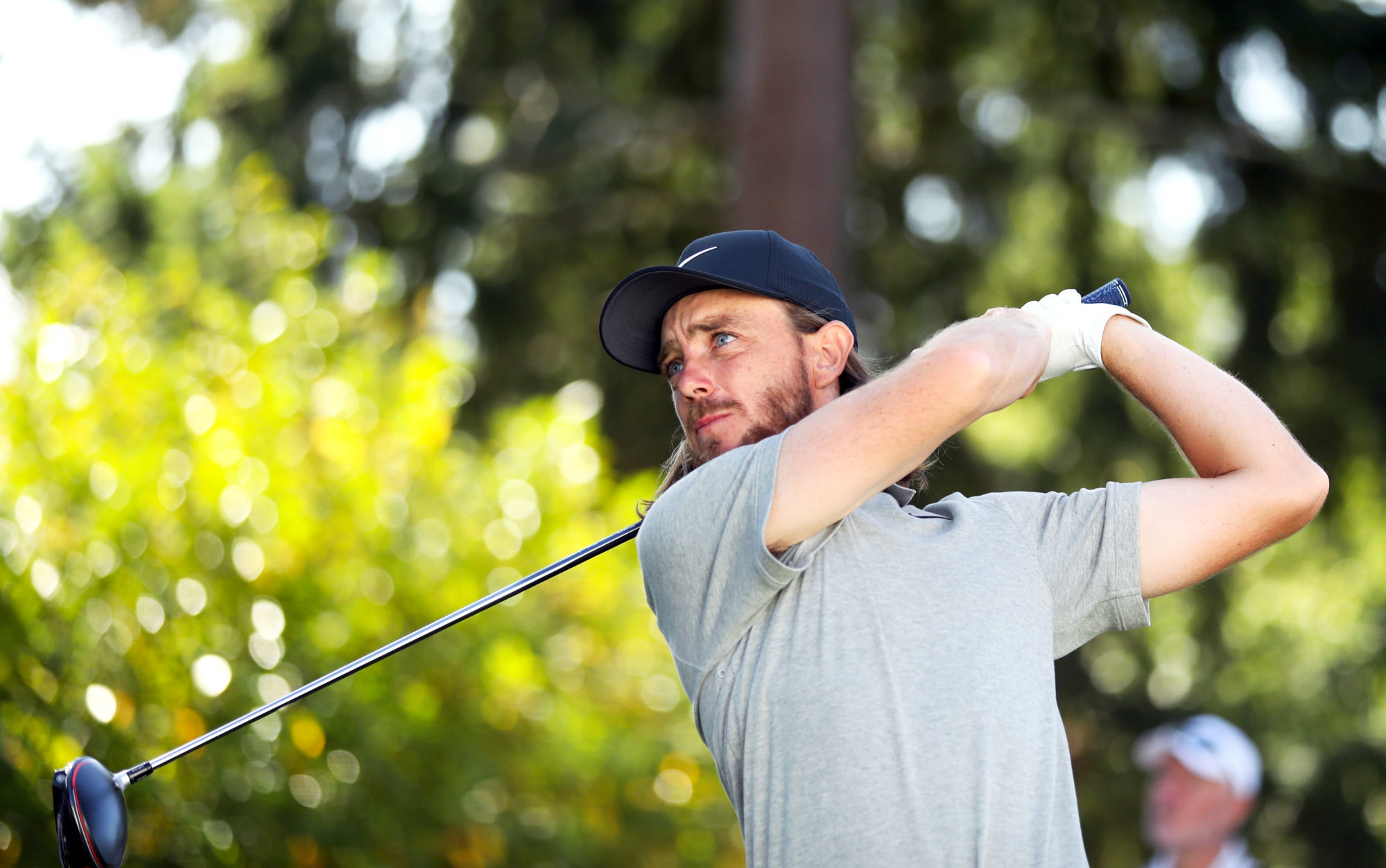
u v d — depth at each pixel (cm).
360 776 1210
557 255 3356
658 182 3375
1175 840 1405
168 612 1179
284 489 1303
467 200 3256
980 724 536
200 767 1152
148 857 1116
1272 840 3791
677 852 1409
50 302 1317
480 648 1329
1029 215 3369
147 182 3138
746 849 556
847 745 533
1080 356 652
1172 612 3675
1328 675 3916
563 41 3275
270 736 1171
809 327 640
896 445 542
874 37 3241
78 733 1117
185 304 1463
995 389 550
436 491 1473
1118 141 3328
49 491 1190
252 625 1202
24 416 1216
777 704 548
